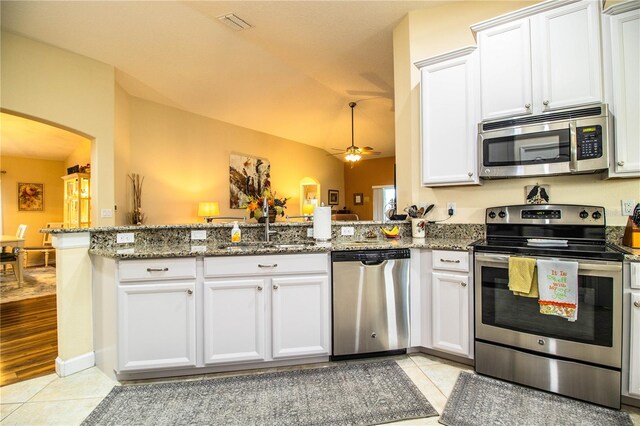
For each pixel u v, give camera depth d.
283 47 3.86
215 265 2.13
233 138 6.19
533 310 1.98
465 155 2.51
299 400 1.88
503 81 2.34
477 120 2.47
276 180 7.17
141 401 1.88
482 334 2.15
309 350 2.26
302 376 2.14
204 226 2.67
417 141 3.02
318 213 2.69
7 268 6.37
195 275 2.12
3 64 3.18
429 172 2.66
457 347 2.26
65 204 5.99
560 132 2.13
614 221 2.21
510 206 2.46
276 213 2.85
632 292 1.75
